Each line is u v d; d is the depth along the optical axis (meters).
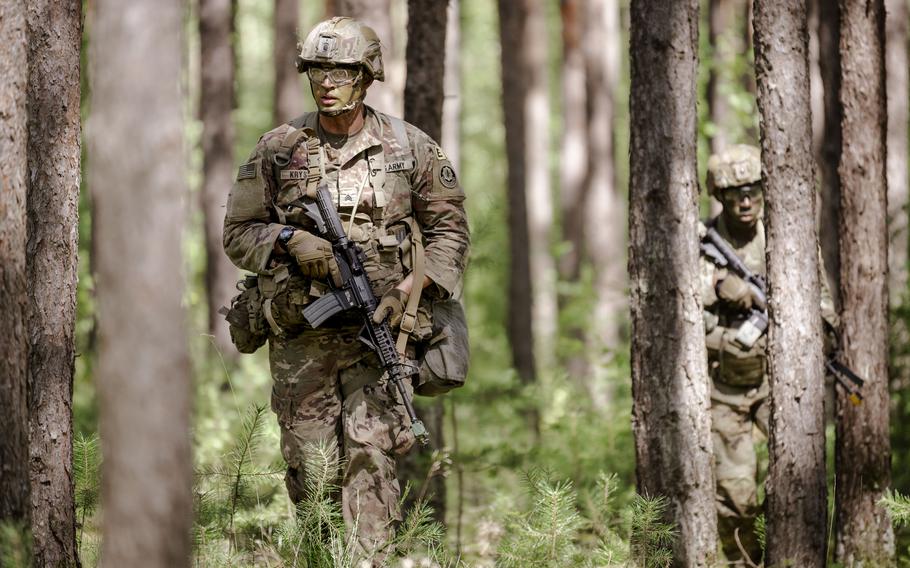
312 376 8.17
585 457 12.33
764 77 8.38
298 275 8.01
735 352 10.33
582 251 29.59
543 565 8.09
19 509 6.34
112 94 4.59
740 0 21.83
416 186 8.27
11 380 6.33
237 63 22.38
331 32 7.89
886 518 9.62
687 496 8.45
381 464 8.11
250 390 17.52
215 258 19.45
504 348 28.09
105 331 4.68
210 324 19.48
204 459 11.27
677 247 8.42
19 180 6.38
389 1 11.40
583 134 28.62
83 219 14.98
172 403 4.71
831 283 13.34
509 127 25.06
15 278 6.36
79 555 7.83
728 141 17.45
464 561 9.16
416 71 10.98
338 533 7.71
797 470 8.46
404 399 7.82
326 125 8.14
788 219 8.39
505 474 13.91
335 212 7.93
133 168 4.59
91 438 8.12
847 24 9.56
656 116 8.40
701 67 17.20
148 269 4.62
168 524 4.73
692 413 8.47
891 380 12.45
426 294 8.25
